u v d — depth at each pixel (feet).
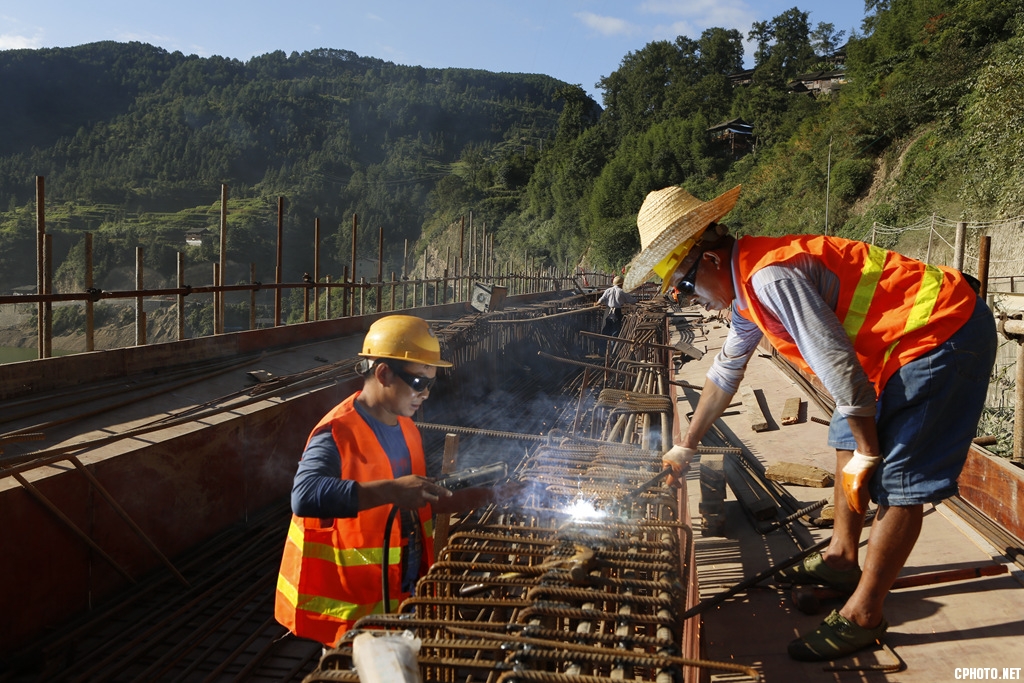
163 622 13.88
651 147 234.99
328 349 31.71
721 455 14.07
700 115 227.61
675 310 57.31
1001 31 94.43
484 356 36.88
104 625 14.07
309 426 23.12
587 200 242.78
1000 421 22.38
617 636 5.02
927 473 7.06
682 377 34.94
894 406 7.10
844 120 117.29
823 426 19.92
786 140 168.96
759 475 15.64
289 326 30.89
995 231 58.49
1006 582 8.96
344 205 524.52
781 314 6.98
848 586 9.31
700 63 336.70
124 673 12.33
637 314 44.55
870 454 6.98
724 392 9.00
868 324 7.09
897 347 7.04
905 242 75.51
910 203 81.97
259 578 16.03
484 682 6.07
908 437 7.04
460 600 5.79
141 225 394.32
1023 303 17.30
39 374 19.30
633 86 330.34
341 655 4.87
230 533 18.84
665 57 333.21
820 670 7.79
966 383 6.99
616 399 18.22
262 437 20.61
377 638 3.88
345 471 7.47
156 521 16.48
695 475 16.24
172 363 24.20
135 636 13.66
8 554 12.58
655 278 9.20
